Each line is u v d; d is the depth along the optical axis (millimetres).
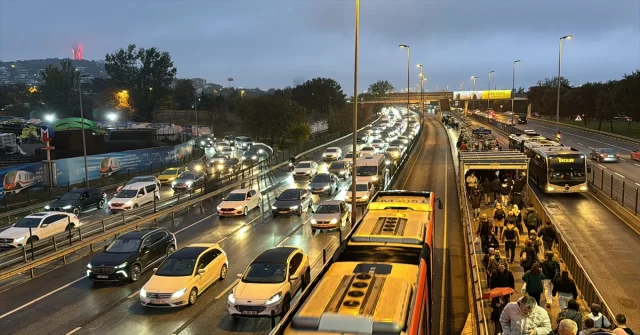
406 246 12047
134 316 15438
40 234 25047
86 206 33312
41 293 17609
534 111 154750
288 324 7832
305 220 29062
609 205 29391
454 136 83938
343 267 10570
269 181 45719
